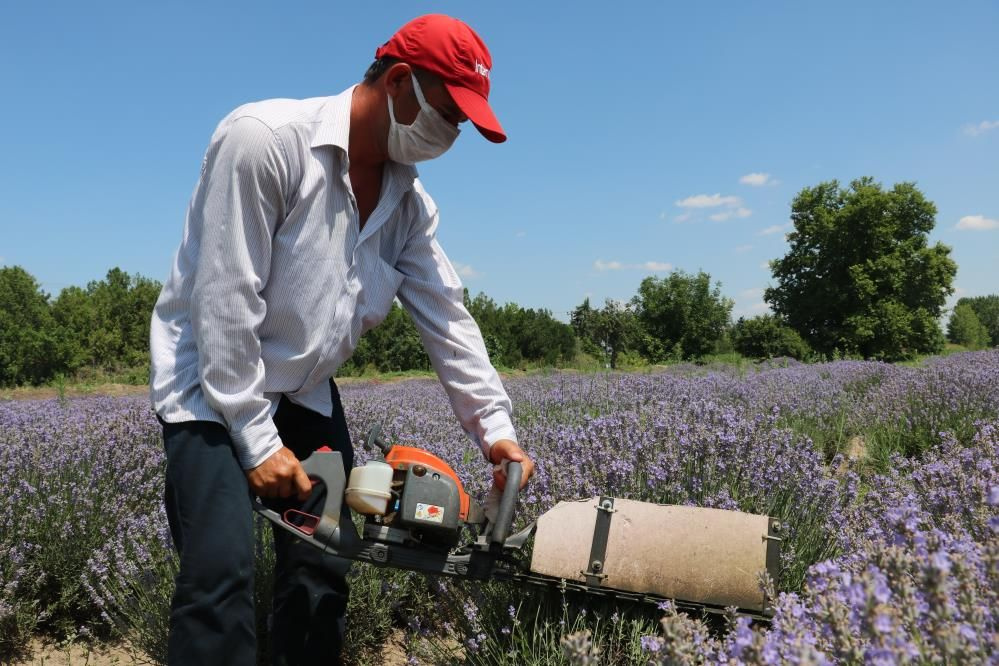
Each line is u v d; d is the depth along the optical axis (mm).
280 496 1792
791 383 8406
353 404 5867
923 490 2490
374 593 2703
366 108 1913
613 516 2020
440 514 1761
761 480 2811
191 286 1814
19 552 2998
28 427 4887
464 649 2439
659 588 1942
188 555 1689
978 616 1112
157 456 3959
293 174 1779
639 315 69500
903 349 55156
